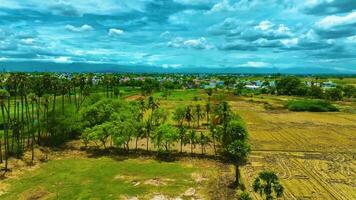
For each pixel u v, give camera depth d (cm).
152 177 7969
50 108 12850
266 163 9194
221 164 9006
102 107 11888
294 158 9738
